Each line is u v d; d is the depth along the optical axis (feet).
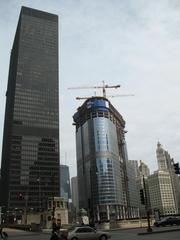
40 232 237.66
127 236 142.51
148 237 128.47
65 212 419.13
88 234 123.44
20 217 633.61
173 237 121.08
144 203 175.42
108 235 127.44
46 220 366.43
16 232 247.70
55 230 92.17
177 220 238.07
